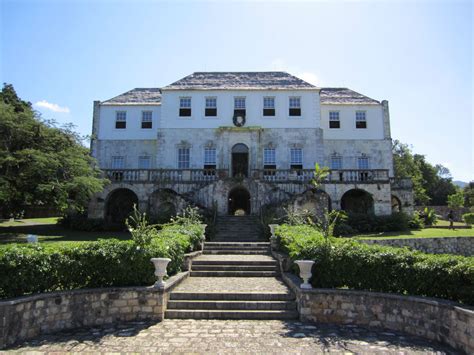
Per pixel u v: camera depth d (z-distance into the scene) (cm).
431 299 895
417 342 847
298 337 879
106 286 1052
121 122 3662
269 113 3438
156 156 3544
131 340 858
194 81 3584
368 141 3622
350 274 1049
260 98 3447
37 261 959
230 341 851
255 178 2859
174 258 1306
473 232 2677
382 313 970
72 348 806
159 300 1034
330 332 919
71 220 2838
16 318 852
